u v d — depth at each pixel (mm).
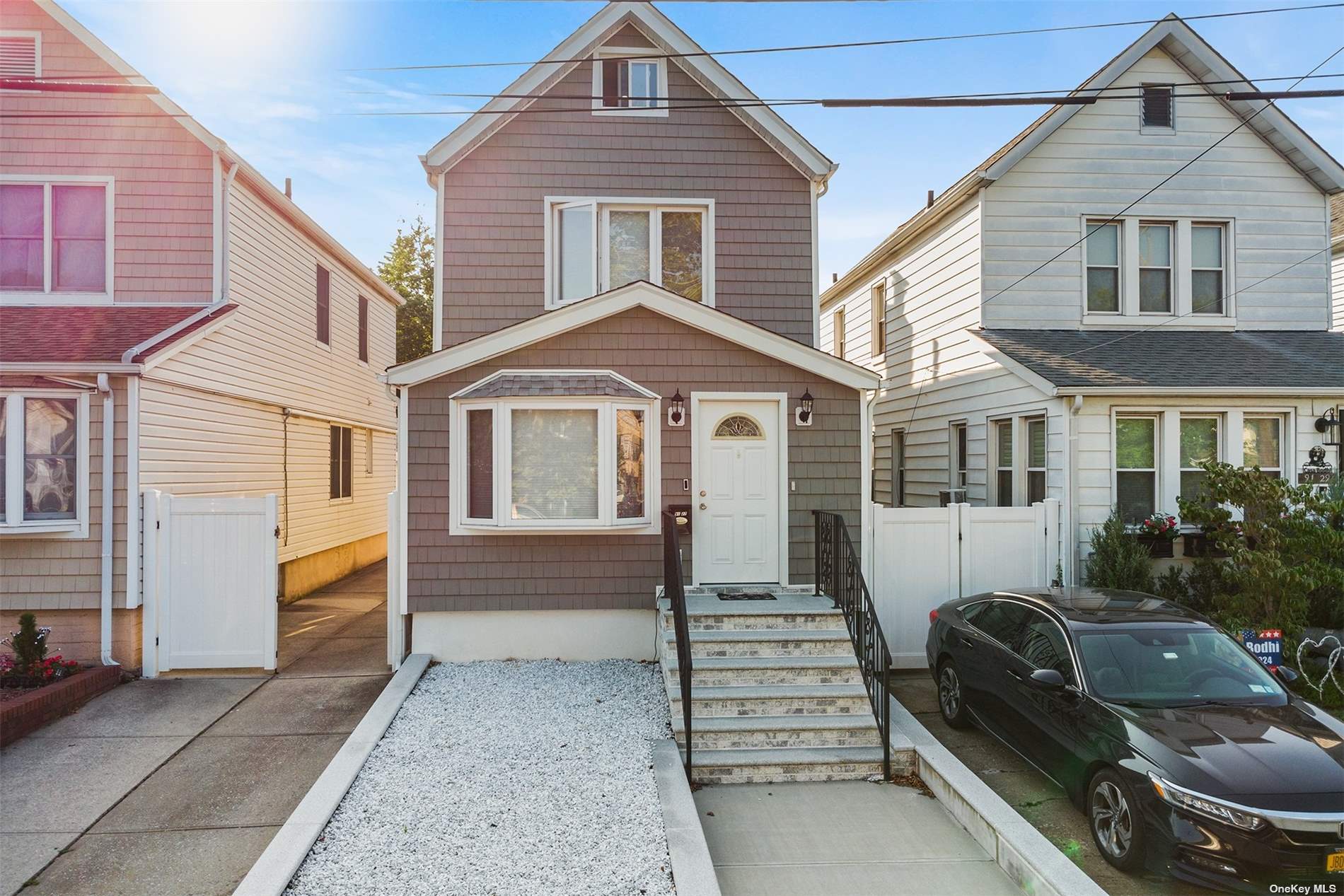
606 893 4551
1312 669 8539
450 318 10836
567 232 11055
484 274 10898
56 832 5336
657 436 9180
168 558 8648
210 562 8711
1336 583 8305
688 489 9227
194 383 10109
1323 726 5297
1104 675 5754
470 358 8969
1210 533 8852
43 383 8422
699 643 7855
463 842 5090
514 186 10984
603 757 6461
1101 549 9492
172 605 8648
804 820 5867
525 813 5496
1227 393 9766
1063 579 9852
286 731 7109
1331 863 4406
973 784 5883
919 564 9648
